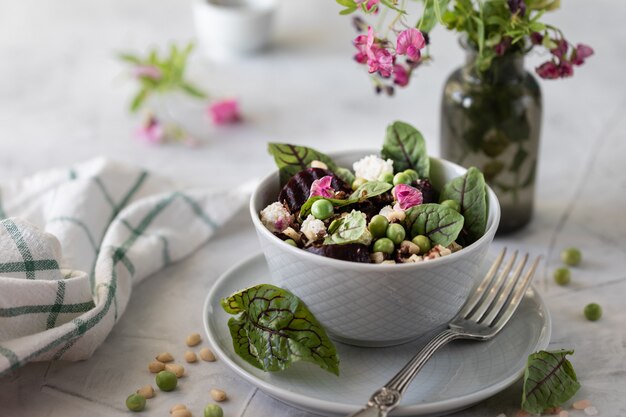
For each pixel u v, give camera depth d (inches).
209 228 31.0
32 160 36.3
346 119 39.0
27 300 24.8
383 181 25.9
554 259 30.0
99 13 50.4
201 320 27.5
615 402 24.5
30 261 25.6
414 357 23.9
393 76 29.1
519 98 29.7
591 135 37.3
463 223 24.6
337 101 40.5
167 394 24.8
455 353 25.1
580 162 35.4
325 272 23.5
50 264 25.8
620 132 37.4
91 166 32.4
